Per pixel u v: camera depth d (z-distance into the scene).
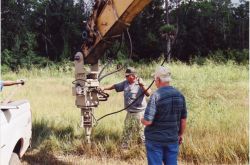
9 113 4.69
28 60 40.88
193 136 7.61
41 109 10.75
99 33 6.72
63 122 9.06
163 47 44.75
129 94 7.26
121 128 8.39
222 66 20.78
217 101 11.37
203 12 52.12
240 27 55.03
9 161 4.83
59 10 49.53
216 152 6.86
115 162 6.91
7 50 39.16
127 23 6.43
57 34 49.53
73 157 7.26
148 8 48.03
